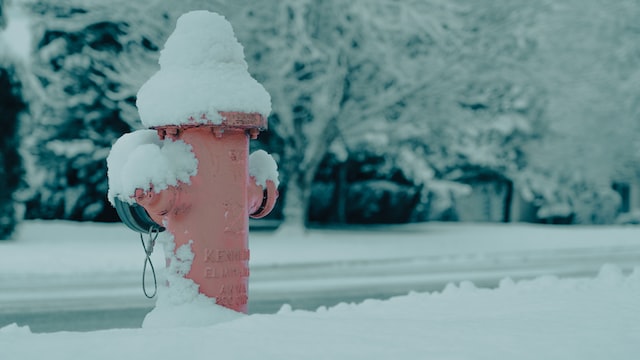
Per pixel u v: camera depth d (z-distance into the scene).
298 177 25.50
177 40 5.36
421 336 4.33
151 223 5.42
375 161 33.72
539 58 26.45
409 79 24.11
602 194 38.47
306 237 24.52
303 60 22.62
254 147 28.42
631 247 22.23
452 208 39.44
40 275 14.26
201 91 5.14
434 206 38.56
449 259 18.89
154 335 4.34
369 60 24.03
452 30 23.72
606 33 31.45
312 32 23.02
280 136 27.31
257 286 13.41
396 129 26.09
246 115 5.27
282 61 22.53
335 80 23.48
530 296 6.54
